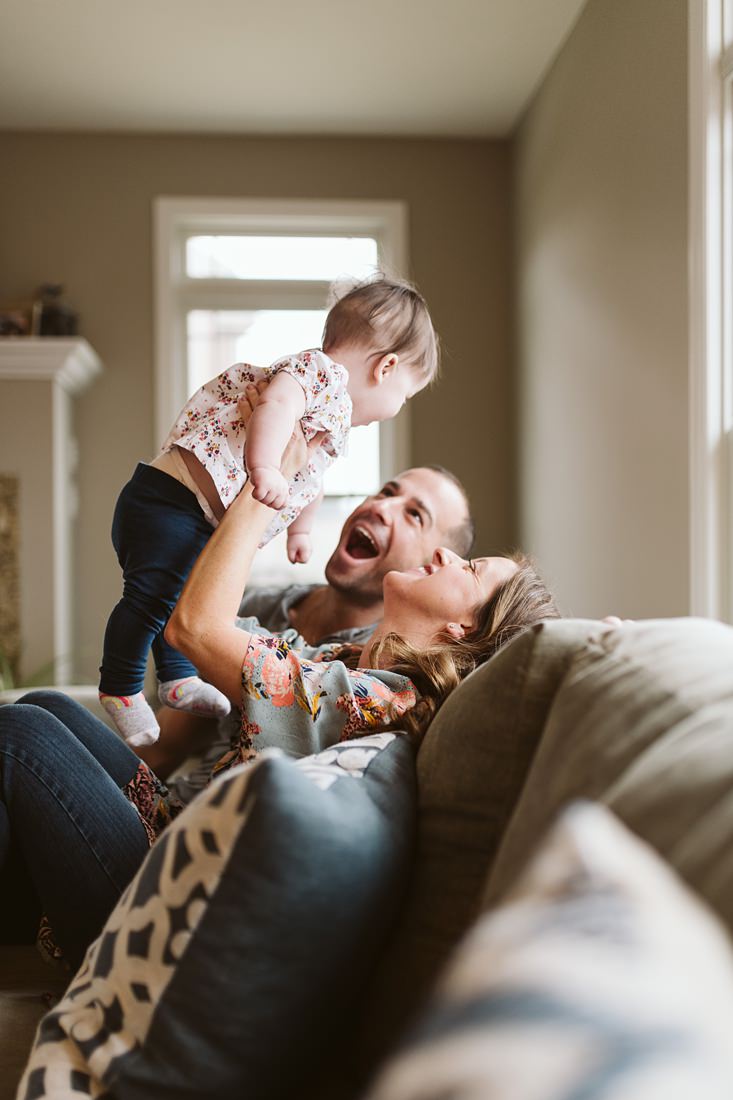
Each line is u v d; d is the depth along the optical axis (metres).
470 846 0.96
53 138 5.36
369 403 1.90
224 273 5.53
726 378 2.77
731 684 0.78
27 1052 1.15
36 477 4.82
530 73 4.72
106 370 5.36
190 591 1.40
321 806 0.80
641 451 3.32
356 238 5.59
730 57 2.71
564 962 0.40
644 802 0.67
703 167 2.78
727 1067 0.35
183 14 4.14
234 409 1.65
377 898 0.87
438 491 2.45
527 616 1.57
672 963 0.40
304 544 1.99
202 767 1.91
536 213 4.84
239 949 0.78
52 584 4.82
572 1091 0.33
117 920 0.89
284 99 5.00
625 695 0.83
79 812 1.32
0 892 1.61
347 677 1.36
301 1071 0.85
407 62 4.61
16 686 4.77
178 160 5.41
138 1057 0.81
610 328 3.65
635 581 3.39
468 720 1.02
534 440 4.89
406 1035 0.44
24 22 4.20
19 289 5.34
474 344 5.49
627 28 3.45
